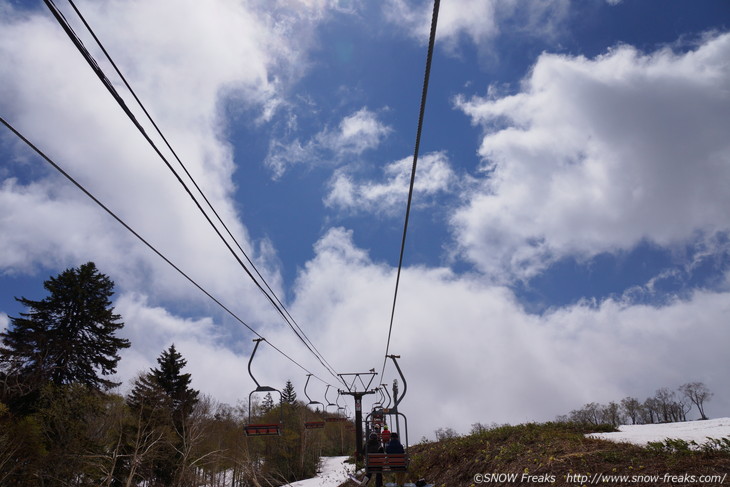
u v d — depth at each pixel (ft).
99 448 130.21
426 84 15.85
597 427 59.57
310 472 198.70
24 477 111.65
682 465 29.66
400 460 48.32
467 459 57.57
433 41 14.15
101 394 152.05
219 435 173.68
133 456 127.24
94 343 164.25
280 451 193.88
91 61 14.40
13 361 138.21
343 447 279.90
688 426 55.31
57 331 156.56
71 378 154.40
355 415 95.30
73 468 118.21
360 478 77.82
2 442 106.01
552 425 63.46
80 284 167.12
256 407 226.17
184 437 151.23
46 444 121.39
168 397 161.89
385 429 64.69
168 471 156.56
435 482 58.34
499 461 47.65
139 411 148.25
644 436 45.60
